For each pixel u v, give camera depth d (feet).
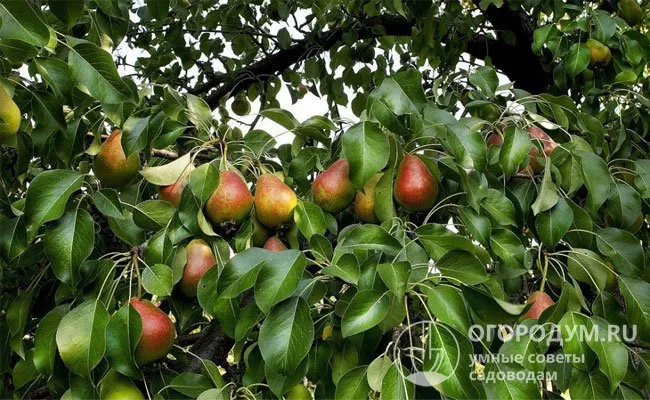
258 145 5.03
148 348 3.78
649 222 6.80
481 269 3.70
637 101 6.89
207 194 4.10
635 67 7.04
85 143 4.82
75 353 3.52
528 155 4.79
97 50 3.95
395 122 4.36
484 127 5.37
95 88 3.94
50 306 4.99
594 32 7.08
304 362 3.82
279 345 3.55
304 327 3.59
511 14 9.82
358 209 4.62
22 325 4.30
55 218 3.72
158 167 4.46
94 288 4.10
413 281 3.77
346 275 3.55
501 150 4.42
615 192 4.98
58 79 3.95
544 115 5.79
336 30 10.59
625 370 3.71
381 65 10.32
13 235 3.84
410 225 4.78
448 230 4.01
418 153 4.57
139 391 3.70
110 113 4.46
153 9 5.46
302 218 4.33
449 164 4.49
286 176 5.08
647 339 4.29
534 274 5.51
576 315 3.83
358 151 4.11
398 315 3.73
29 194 3.77
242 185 4.34
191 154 5.08
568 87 7.35
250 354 4.01
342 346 3.96
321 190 4.57
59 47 4.95
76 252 3.80
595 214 4.65
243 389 3.92
